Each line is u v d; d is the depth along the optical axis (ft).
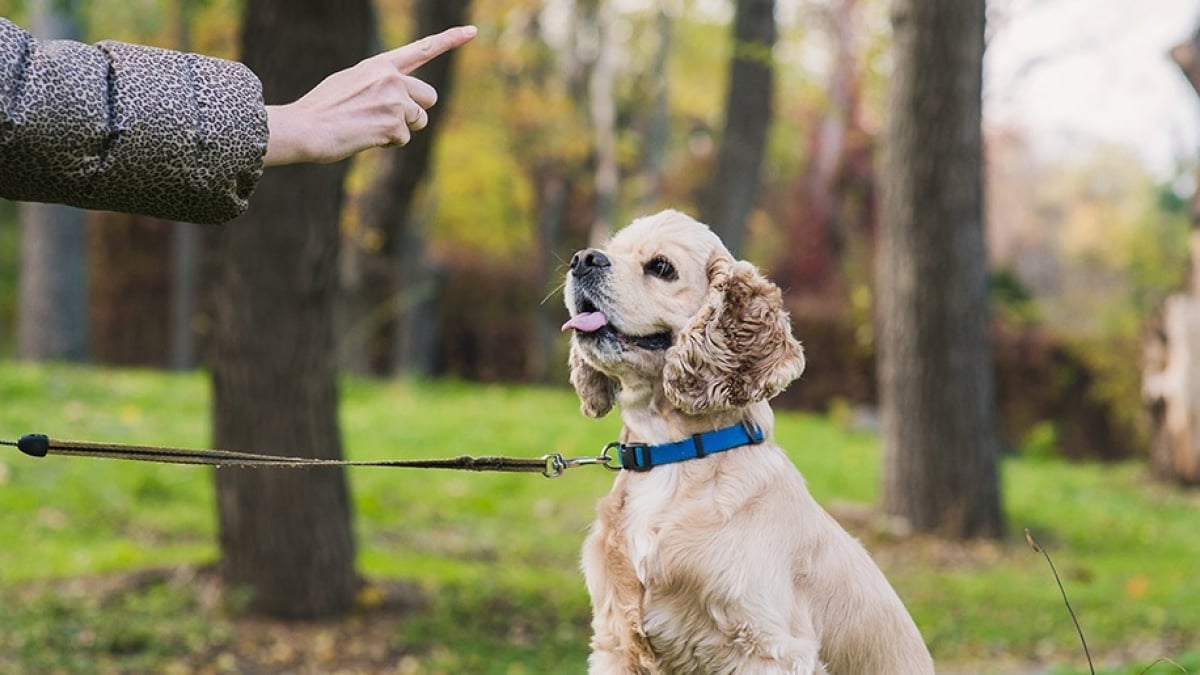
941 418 36.47
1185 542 40.70
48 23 56.34
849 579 12.75
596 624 12.73
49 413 44.09
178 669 22.16
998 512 36.96
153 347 80.74
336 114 7.88
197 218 7.45
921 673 13.03
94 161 6.89
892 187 36.37
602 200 81.76
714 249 13.23
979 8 34.91
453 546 34.12
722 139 48.73
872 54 41.75
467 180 75.82
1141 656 25.53
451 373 86.53
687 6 75.72
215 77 7.32
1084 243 112.27
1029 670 24.53
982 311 36.50
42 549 30.94
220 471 25.23
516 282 86.74
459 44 8.43
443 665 22.79
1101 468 58.90
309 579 24.98
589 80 87.15
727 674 12.00
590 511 39.60
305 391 24.59
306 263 24.23
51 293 64.64
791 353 12.42
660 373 12.81
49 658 21.98
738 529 12.01
